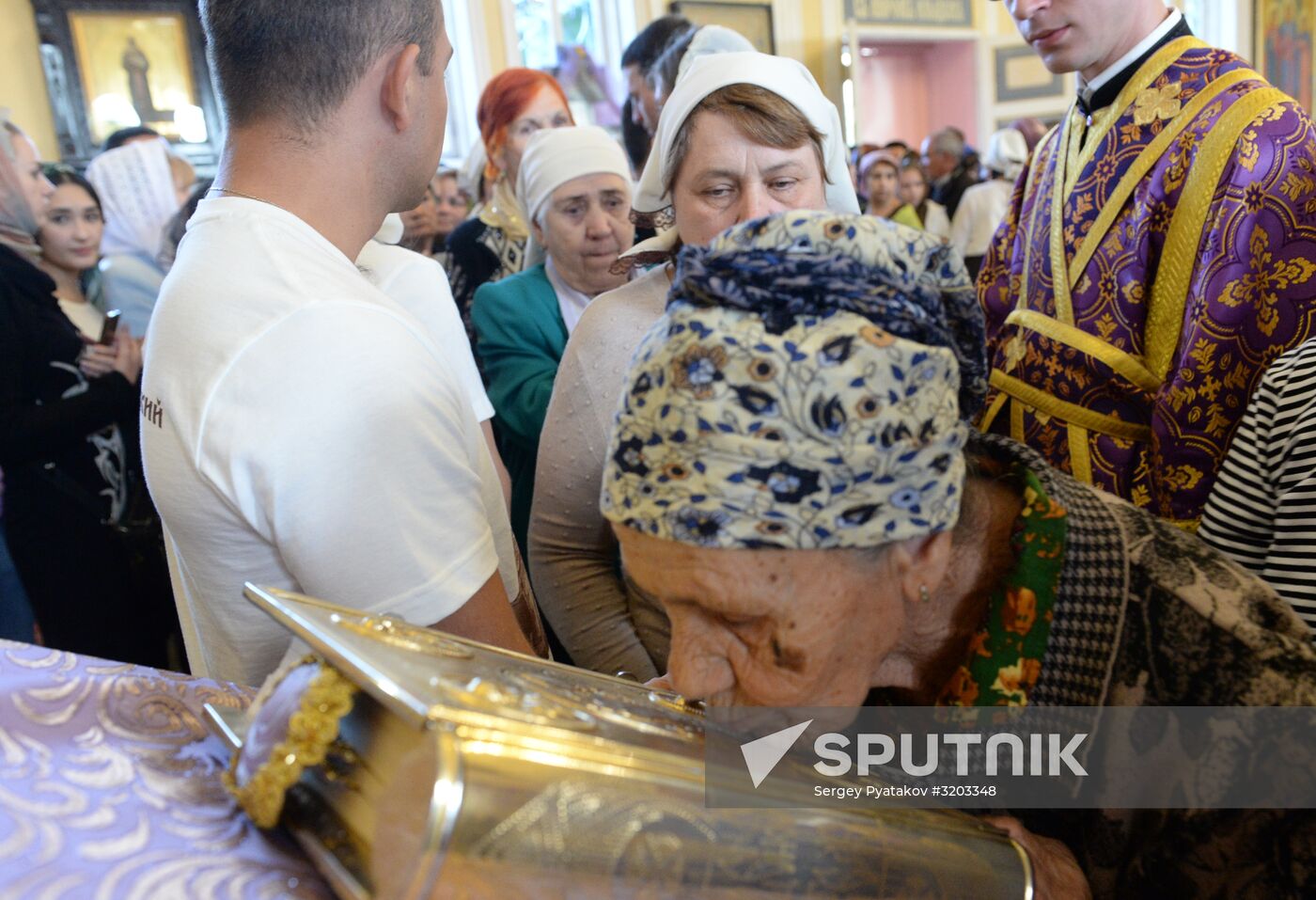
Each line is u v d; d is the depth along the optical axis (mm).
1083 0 1303
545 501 1243
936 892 595
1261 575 935
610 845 469
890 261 580
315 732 520
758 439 559
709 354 561
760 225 589
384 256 1275
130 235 2869
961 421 645
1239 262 1228
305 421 783
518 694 514
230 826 530
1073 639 669
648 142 2281
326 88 867
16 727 564
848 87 7840
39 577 2031
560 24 6637
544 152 1706
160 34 5332
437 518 830
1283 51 9180
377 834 472
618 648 1232
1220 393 1248
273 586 864
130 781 549
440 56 946
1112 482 1360
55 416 2004
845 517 578
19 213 2326
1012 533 699
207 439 795
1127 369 1330
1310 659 622
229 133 899
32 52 5082
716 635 623
